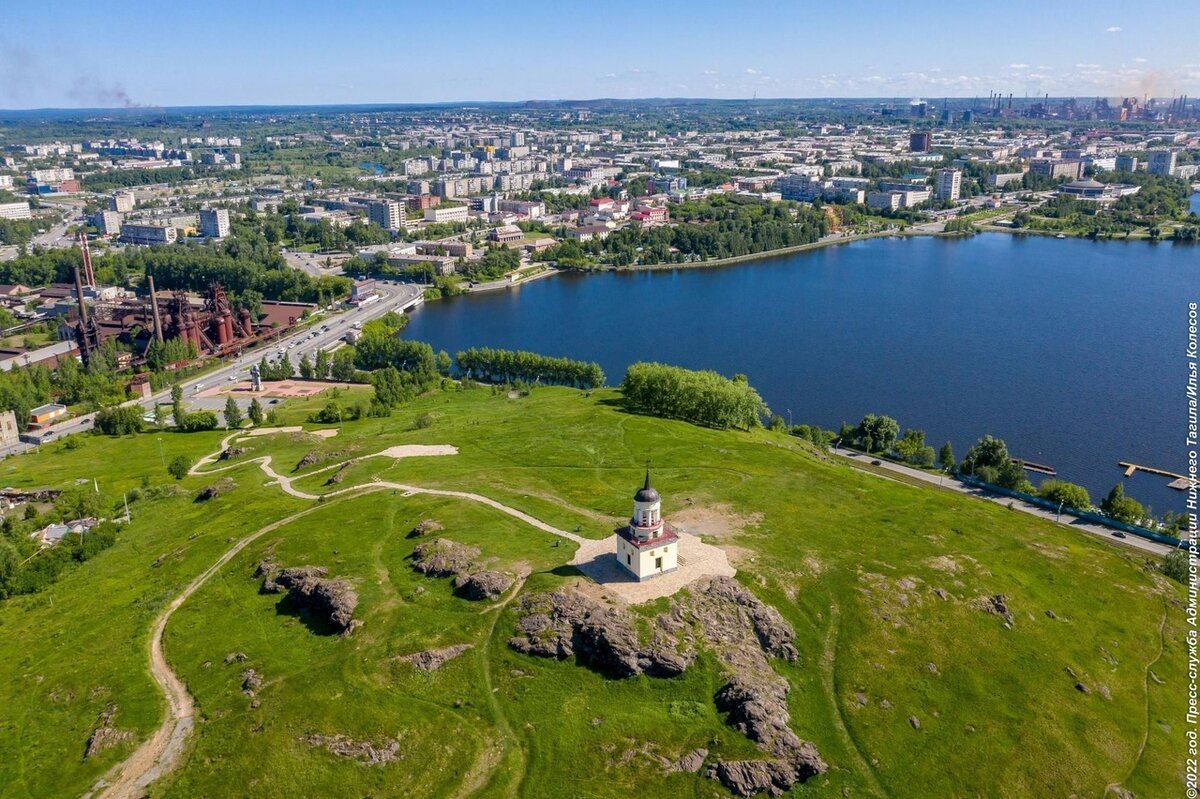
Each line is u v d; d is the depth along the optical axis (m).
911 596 146.25
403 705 116.88
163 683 127.81
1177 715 131.38
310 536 162.50
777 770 110.25
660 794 107.00
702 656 124.19
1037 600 152.25
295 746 110.44
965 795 113.00
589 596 131.62
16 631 150.12
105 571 170.12
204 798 104.38
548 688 119.75
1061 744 121.94
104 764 112.00
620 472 197.38
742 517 170.00
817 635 135.25
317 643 131.38
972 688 129.12
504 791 106.00
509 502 174.00
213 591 150.88
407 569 146.00
